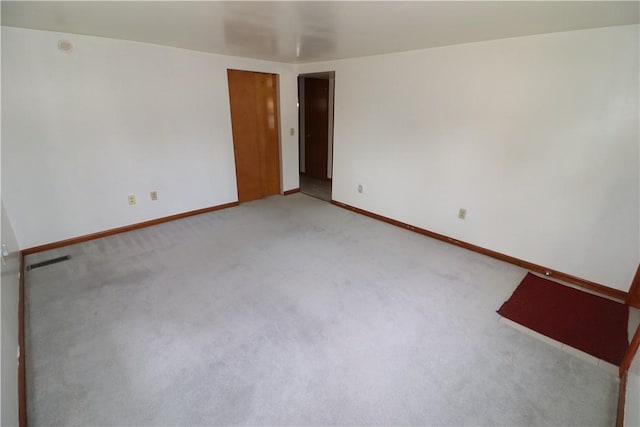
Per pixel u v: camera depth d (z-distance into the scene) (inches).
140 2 69.2
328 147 227.8
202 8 73.0
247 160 173.9
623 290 91.0
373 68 138.9
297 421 55.7
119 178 128.6
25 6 73.1
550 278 103.4
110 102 119.1
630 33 78.2
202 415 56.5
